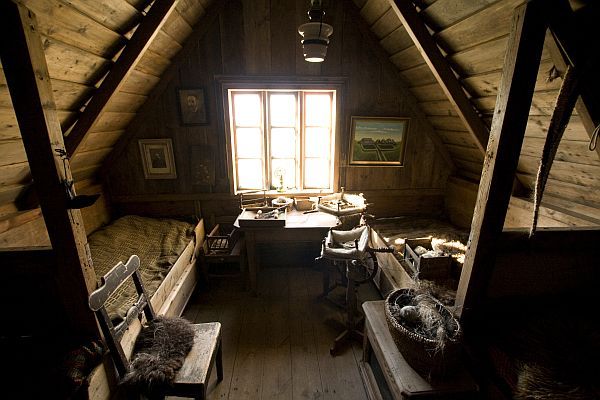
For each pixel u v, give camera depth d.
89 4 1.65
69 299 1.43
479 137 2.41
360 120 3.28
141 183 3.36
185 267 2.78
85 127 2.27
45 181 1.27
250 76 3.07
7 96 1.53
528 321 1.64
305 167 3.47
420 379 1.38
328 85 3.15
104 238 2.80
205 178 3.36
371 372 1.93
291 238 2.80
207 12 2.93
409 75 3.03
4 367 1.34
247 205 3.25
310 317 2.63
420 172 3.54
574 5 1.21
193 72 3.07
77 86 2.03
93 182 3.15
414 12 2.05
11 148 1.83
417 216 3.67
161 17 2.07
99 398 1.39
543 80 1.64
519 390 1.27
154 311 1.91
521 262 1.62
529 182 2.58
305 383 1.98
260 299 2.88
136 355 1.56
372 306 1.92
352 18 3.04
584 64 1.22
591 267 1.69
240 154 3.40
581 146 1.80
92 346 1.41
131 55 2.14
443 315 1.51
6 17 1.09
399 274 2.43
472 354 1.48
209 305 2.79
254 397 1.88
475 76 2.16
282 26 2.98
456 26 1.94
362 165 3.43
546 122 1.90
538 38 1.18
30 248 1.39
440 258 2.13
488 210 1.41
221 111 3.18
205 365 1.56
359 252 1.91
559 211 2.22
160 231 3.06
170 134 3.23
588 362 1.37
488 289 1.63
